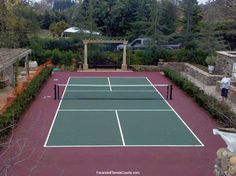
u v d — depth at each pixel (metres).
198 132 17.08
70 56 36.81
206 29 36.44
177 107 21.77
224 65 28.97
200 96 21.98
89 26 40.47
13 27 37.03
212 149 14.89
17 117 17.92
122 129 17.33
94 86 27.77
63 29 52.47
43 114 19.70
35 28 41.25
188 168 13.02
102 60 36.50
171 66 36.25
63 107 21.30
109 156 13.96
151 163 13.38
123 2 50.94
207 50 35.81
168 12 47.62
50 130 17.00
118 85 28.30
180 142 15.66
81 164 13.20
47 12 61.00
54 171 12.59
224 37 42.47
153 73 34.38
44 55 36.75
